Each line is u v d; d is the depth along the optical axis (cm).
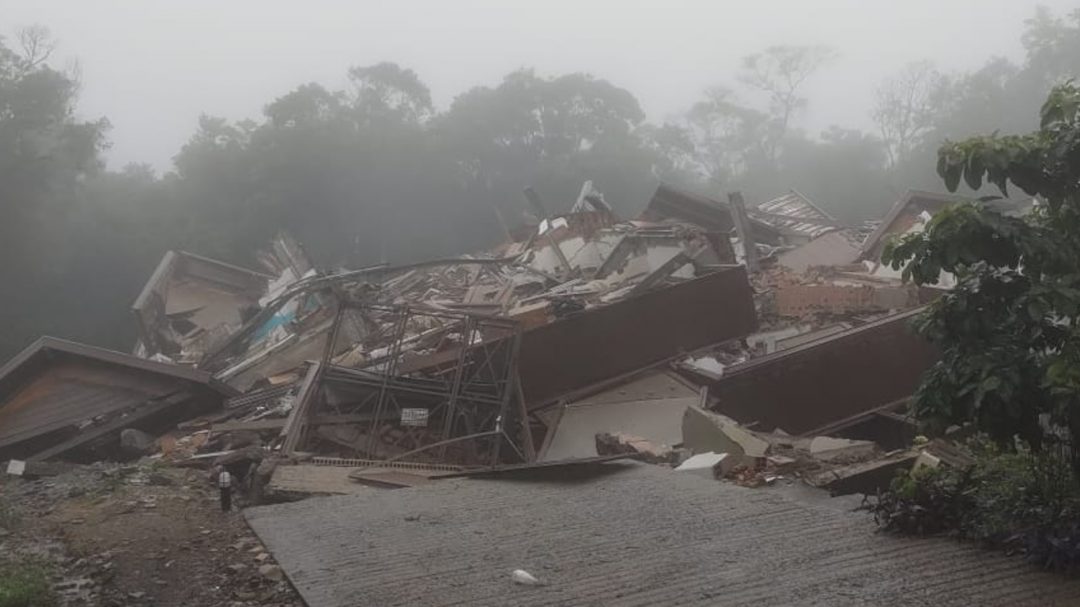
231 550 703
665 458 1076
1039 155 612
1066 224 632
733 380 1473
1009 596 512
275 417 1402
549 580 588
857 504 771
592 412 1483
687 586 562
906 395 1500
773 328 1731
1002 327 621
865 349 1500
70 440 1509
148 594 614
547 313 1591
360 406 1314
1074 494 589
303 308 1972
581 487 884
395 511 804
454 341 1477
